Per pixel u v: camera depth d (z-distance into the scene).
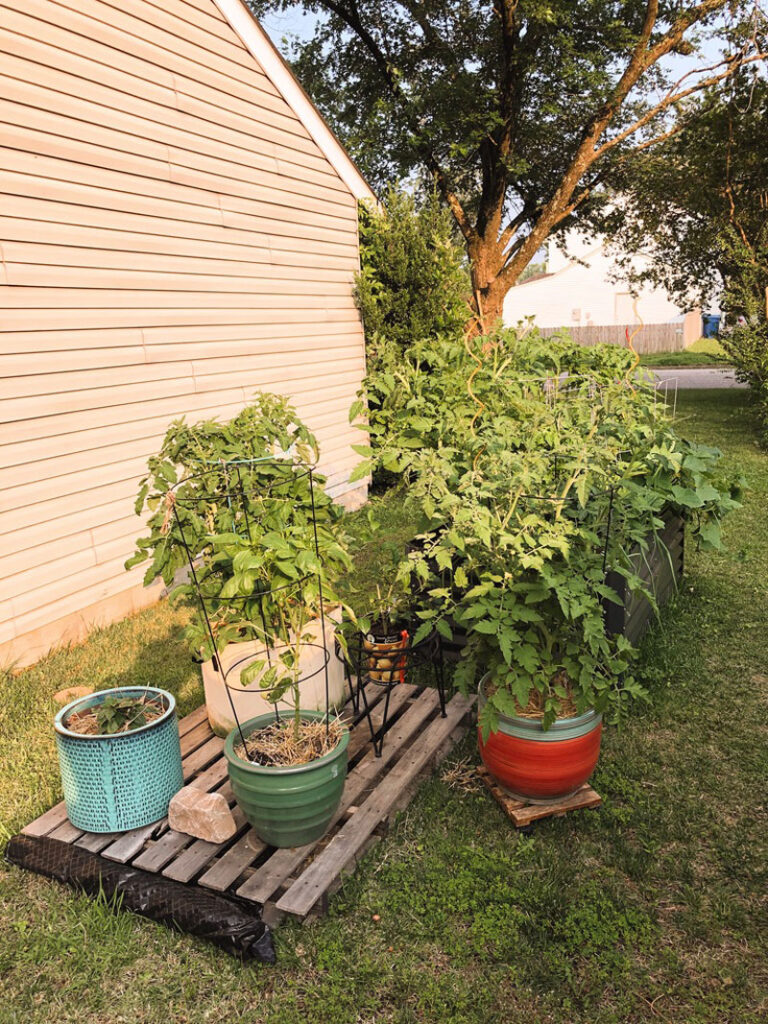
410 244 9.27
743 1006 2.28
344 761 2.85
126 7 5.44
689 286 18.67
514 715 2.92
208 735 3.73
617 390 4.71
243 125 6.81
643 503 3.82
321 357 8.36
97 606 5.55
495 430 3.92
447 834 3.10
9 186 4.70
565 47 15.46
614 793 3.34
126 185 5.57
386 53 17.97
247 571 3.01
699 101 16.06
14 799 3.46
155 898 2.66
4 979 2.49
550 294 39.16
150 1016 2.34
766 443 11.08
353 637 4.17
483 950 2.48
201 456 4.00
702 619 5.08
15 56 4.67
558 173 18.72
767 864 2.86
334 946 2.53
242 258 6.91
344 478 8.89
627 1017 2.26
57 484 5.18
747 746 3.64
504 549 2.96
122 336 5.63
